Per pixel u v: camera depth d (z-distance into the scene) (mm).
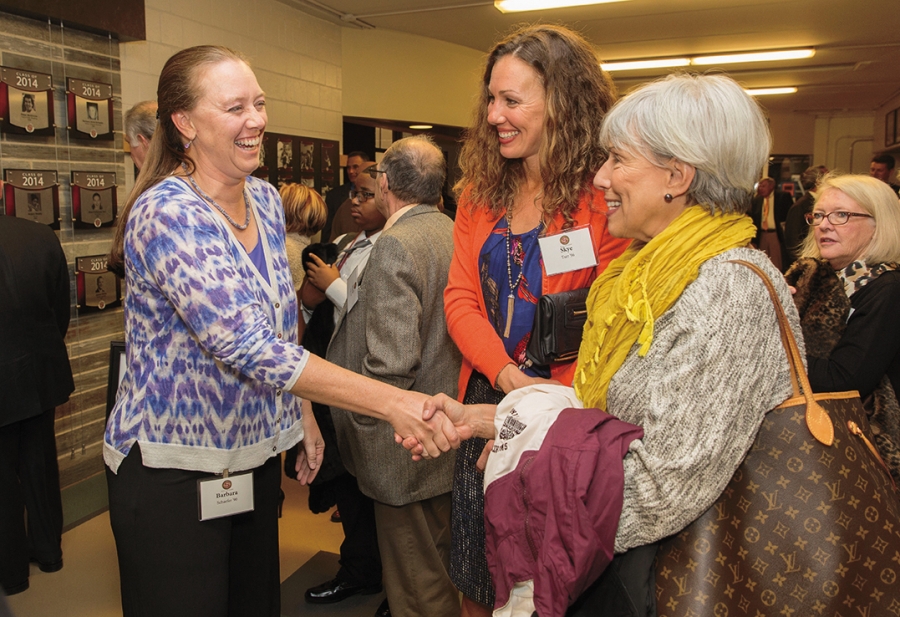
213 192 1363
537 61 1345
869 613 896
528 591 1023
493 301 1498
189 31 4234
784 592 898
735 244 982
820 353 1776
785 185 13750
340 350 2150
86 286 3439
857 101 11883
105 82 3518
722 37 7008
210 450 1336
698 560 925
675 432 908
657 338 976
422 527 1943
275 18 5152
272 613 1602
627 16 6121
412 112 6789
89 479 3561
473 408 1379
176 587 1341
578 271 1388
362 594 2453
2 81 2939
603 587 980
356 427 1875
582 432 974
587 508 932
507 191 1506
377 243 1859
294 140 5430
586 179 1377
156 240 1237
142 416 1306
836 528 899
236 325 1241
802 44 7410
